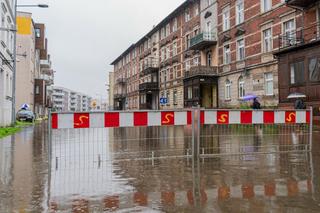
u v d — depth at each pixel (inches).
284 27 987.3
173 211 168.2
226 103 1317.7
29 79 1836.9
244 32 1183.6
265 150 389.7
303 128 424.2
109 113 315.0
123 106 3179.1
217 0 1387.8
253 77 1133.1
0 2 842.8
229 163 307.3
